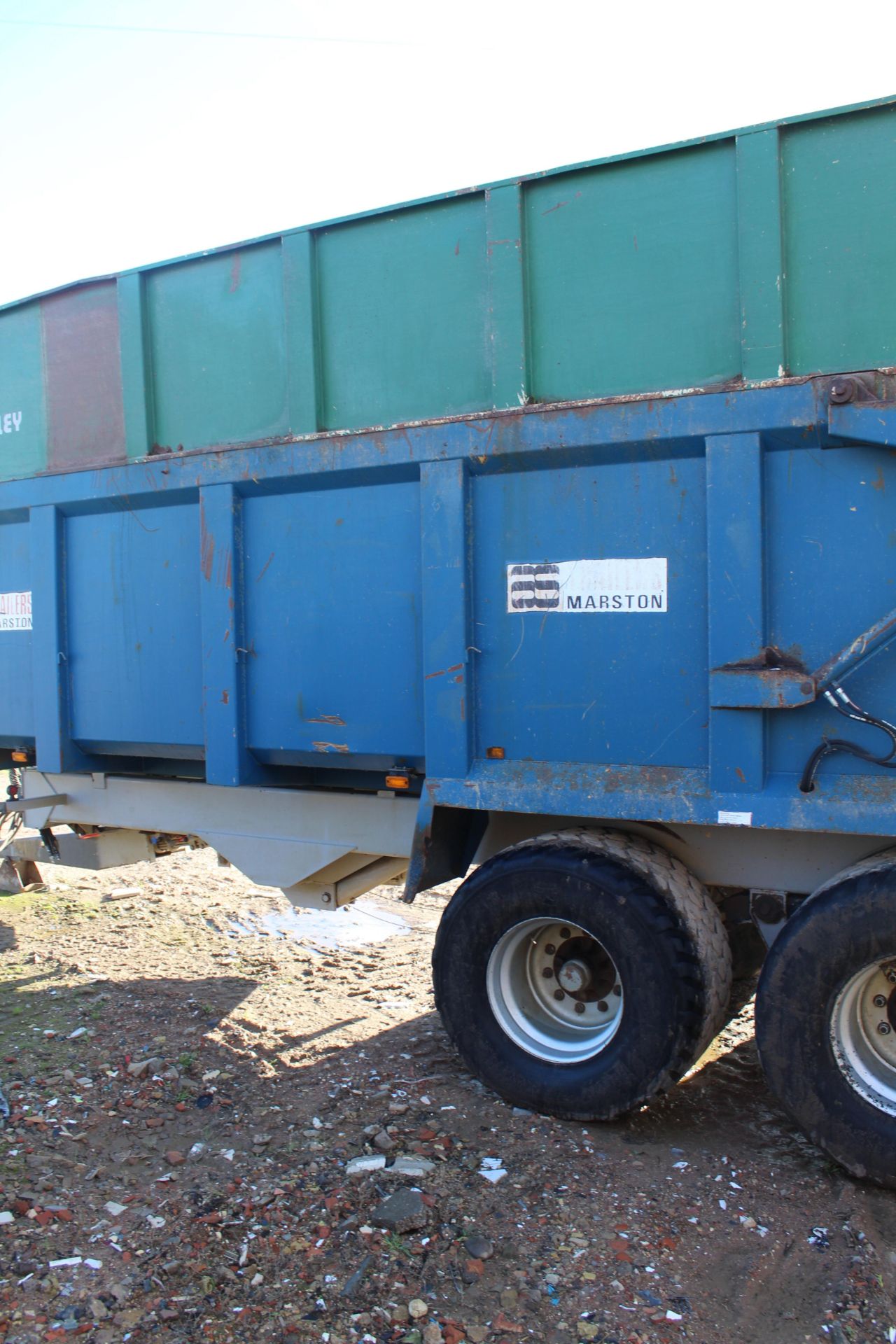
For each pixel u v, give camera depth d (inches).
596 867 131.0
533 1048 139.3
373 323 151.4
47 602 187.0
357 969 202.1
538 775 137.2
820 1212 113.4
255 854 171.9
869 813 116.9
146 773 192.5
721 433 124.0
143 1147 129.6
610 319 133.7
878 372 116.6
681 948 126.2
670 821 127.8
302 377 155.9
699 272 128.4
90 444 182.5
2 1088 145.9
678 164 129.3
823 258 120.9
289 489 158.2
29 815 199.8
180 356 170.9
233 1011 178.1
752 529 122.8
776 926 131.6
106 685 182.5
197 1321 95.4
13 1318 95.7
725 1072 152.5
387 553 150.2
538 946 144.9
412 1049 160.4
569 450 133.3
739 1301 98.3
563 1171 121.6
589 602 134.9
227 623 163.5
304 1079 149.9
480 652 142.3
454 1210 112.7
